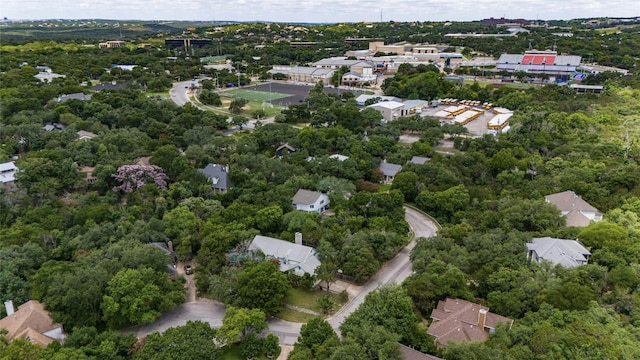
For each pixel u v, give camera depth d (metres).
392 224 98.56
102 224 96.12
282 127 160.00
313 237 92.88
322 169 127.38
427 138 159.25
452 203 107.94
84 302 71.75
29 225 96.06
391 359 58.59
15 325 66.44
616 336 61.69
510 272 77.06
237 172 120.62
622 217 94.69
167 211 103.88
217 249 86.25
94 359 60.53
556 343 60.50
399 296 69.06
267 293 74.38
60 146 137.00
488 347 60.22
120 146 139.25
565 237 90.56
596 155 131.62
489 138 148.38
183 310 78.94
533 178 123.94
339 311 78.06
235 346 69.06
